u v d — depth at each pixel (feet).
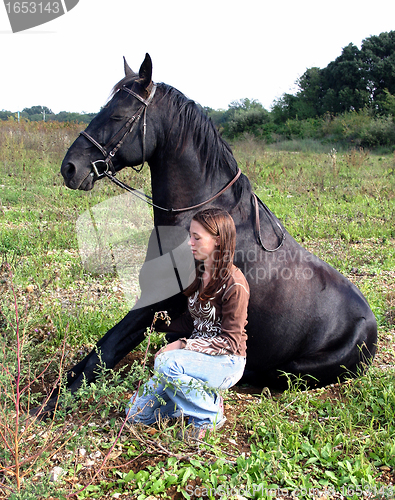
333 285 10.20
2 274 11.05
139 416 8.25
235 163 9.58
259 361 9.98
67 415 8.25
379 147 81.51
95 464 7.40
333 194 34.53
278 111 123.24
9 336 8.66
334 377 10.29
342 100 119.03
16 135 44.88
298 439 8.39
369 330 10.37
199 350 7.79
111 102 8.79
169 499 6.86
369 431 8.68
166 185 8.95
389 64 118.32
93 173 8.85
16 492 5.92
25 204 25.44
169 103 8.82
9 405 7.47
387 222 25.89
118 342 8.86
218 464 7.40
